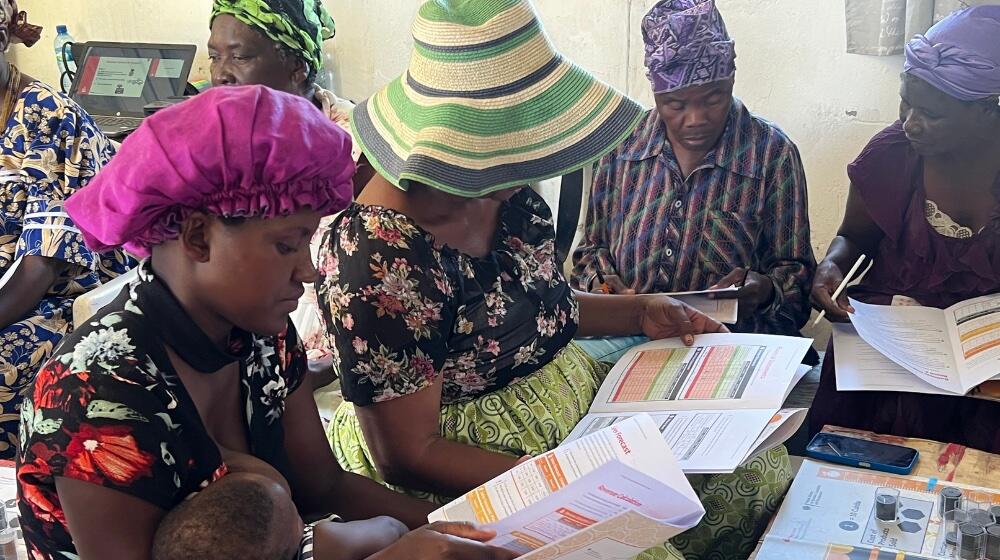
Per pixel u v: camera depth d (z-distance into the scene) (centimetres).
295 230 99
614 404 155
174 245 100
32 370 234
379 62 314
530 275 151
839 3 248
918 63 172
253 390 116
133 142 94
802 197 212
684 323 176
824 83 258
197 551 90
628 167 222
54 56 374
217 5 219
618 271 226
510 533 106
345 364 134
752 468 161
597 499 104
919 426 179
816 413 193
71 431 94
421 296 133
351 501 132
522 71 134
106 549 96
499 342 144
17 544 131
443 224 142
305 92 234
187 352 102
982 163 178
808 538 124
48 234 228
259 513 93
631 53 278
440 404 142
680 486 102
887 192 190
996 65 166
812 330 268
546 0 284
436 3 135
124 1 350
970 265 182
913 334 172
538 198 158
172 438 99
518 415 146
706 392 152
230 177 93
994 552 115
